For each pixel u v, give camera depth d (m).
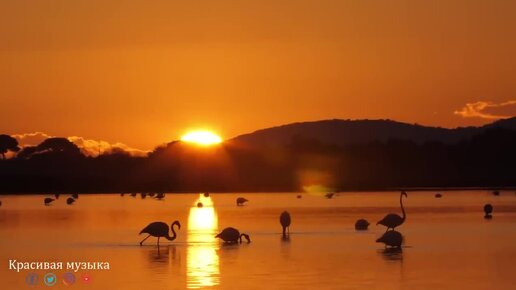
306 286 36.84
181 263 44.59
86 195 183.38
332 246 52.84
